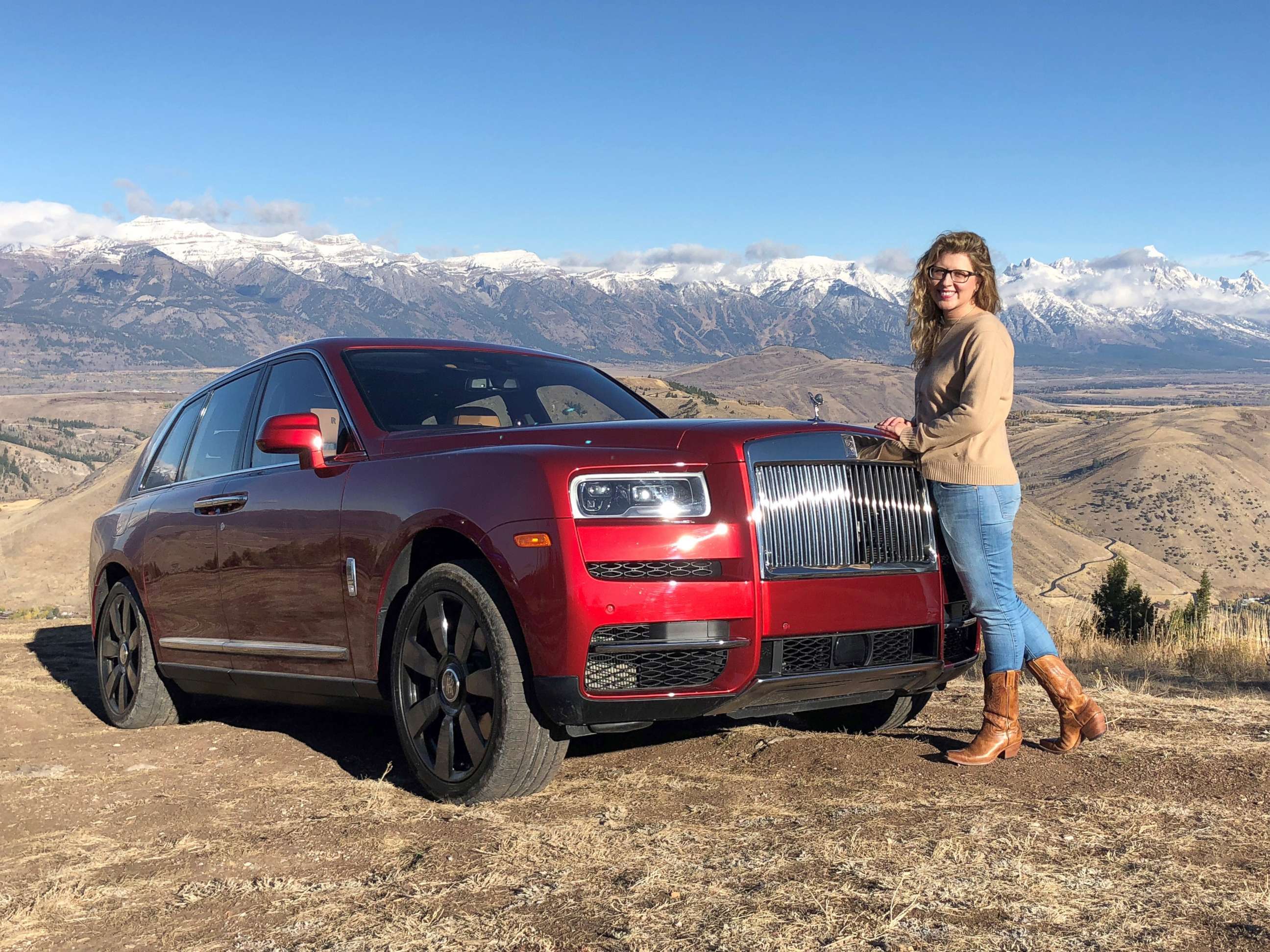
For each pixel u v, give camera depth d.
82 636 9.82
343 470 4.28
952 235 4.06
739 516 3.52
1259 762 3.96
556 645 3.37
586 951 2.33
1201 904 2.50
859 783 3.70
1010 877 2.70
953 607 4.10
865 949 2.27
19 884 3.05
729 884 2.72
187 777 4.29
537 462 3.54
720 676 3.52
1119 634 12.40
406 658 3.87
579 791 3.72
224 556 4.83
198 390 5.82
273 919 2.66
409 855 3.12
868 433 3.93
